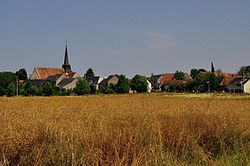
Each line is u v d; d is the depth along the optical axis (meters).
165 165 8.39
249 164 9.02
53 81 144.25
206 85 108.44
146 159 8.17
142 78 113.19
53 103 30.94
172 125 11.52
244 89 115.00
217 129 11.80
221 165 9.28
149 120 11.89
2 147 8.15
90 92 108.44
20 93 103.62
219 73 151.50
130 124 11.79
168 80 155.00
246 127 13.12
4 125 9.79
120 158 8.26
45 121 10.55
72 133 8.98
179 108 20.06
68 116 13.38
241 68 134.75
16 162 8.12
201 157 9.73
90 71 195.25
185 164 9.21
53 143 8.81
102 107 21.09
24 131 9.16
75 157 8.16
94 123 11.11
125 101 32.16
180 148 10.15
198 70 166.62
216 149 11.20
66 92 104.50
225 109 18.38
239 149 10.66
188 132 11.09
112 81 153.25
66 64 184.75
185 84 117.25
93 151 8.14
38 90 103.44
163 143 9.96
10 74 114.19
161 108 19.83
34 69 167.62
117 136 9.00
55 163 8.22
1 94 103.81
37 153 8.16
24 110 17.00
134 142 8.96
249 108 25.14
